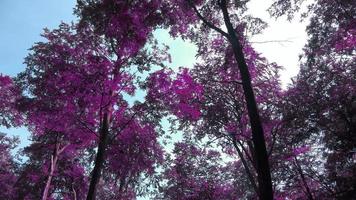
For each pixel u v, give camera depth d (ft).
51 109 43.09
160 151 52.31
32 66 46.52
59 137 58.54
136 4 40.40
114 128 43.57
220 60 49.26
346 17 48.75
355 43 49.37
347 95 50.29
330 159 54.03
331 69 53.21
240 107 49.98
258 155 28.12
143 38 40.40
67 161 72.02
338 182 49.88
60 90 42.14
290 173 59.26
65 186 74.90
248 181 69.92
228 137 50.03
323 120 50.06
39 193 76.38
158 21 41.19
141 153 45.91
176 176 66.64
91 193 36.40
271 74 50.65
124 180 60.44
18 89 49.08
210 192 65.82
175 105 42.65
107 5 38.42
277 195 59.31
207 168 67.56
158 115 42.42
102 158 38.47
